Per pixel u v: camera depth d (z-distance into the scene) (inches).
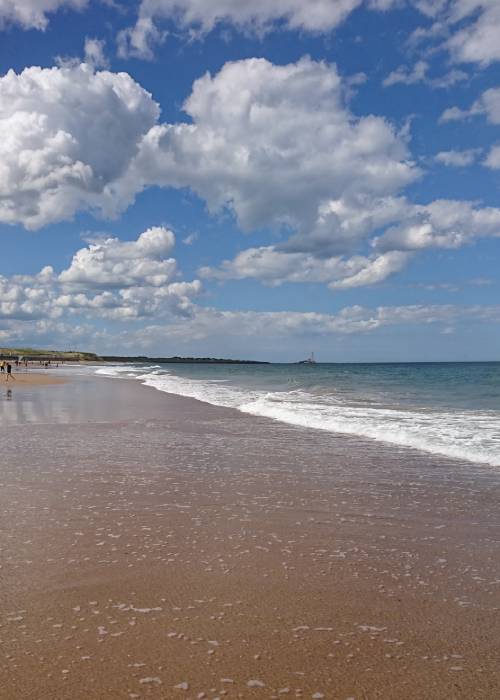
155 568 208.7
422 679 135.0
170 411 818.8
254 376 2593.5
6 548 228.2
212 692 128.8
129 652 146.4
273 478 369.7
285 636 156.9
